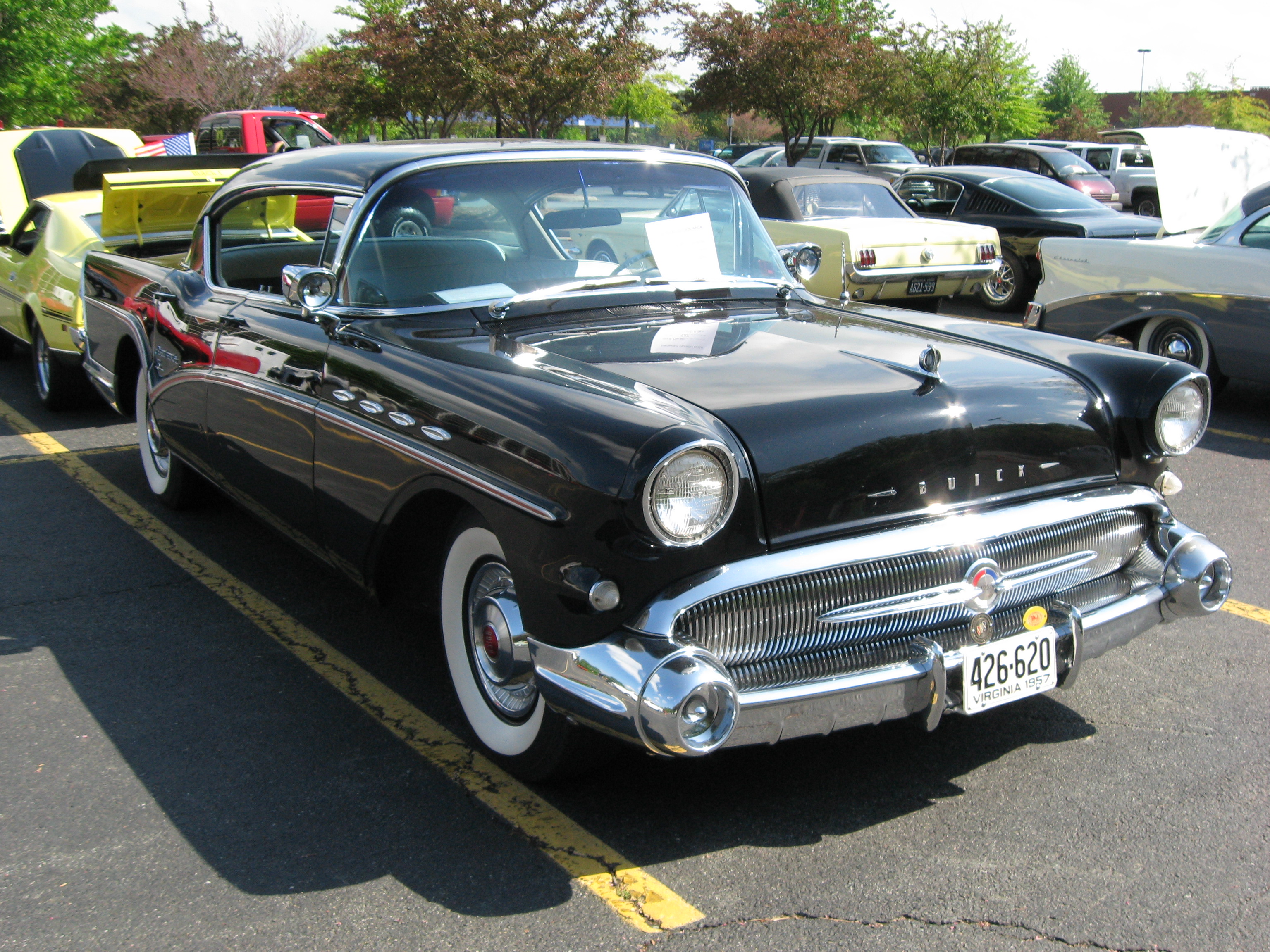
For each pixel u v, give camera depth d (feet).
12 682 11.60
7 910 7.96
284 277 10.77
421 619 13.41
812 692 8.06
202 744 10.36
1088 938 7.67
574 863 8.54
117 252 18.81
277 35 102.27
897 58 84.64
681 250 12.17
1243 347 22.99
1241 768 9.95
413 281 10.93
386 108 70.33
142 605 13.69
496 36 66.18
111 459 20.42
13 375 28.27
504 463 8.56
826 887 8.24
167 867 8.48
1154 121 157.89
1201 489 18.88
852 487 8.32
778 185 33.32
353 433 10.43
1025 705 11.19
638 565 7.71
